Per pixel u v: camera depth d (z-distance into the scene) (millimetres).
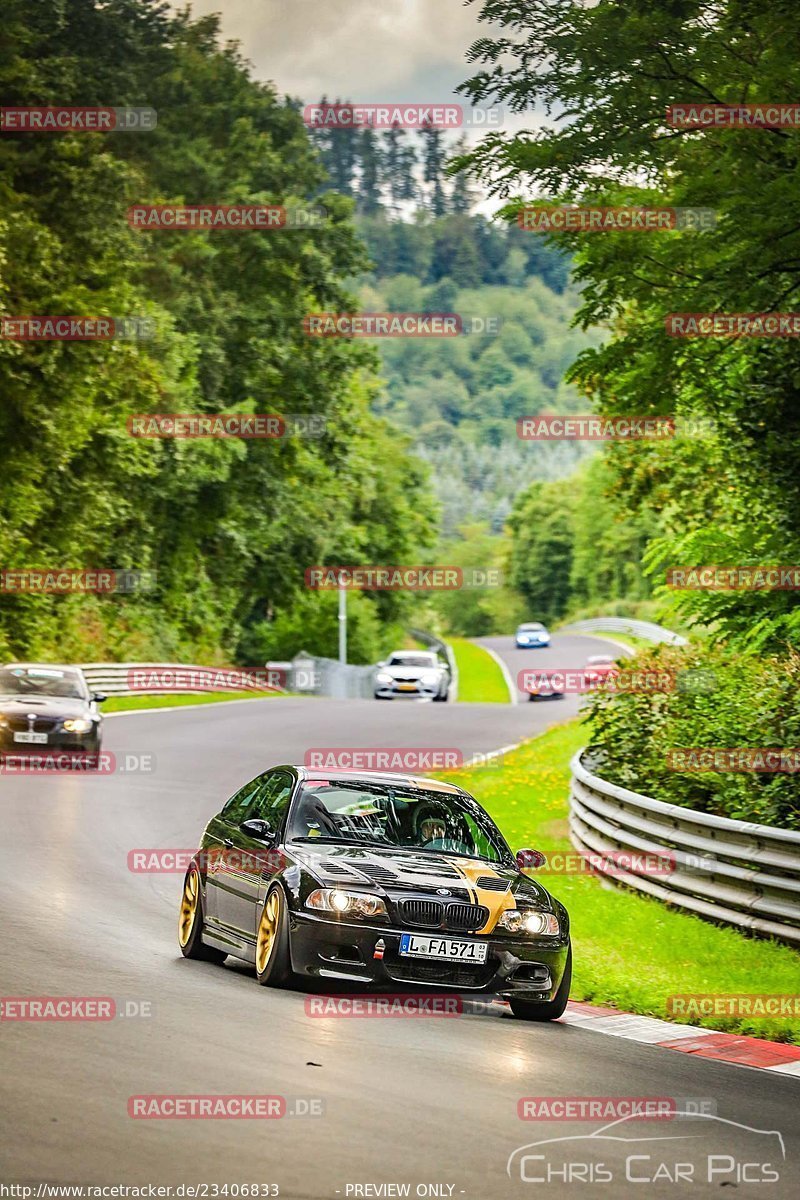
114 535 183000
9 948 36156
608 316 63969
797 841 44969
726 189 56719
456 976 33188
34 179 141625
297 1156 20000
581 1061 28672
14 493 138875
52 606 157125
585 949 43812
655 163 58844
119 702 146250
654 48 55406
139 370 153750
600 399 79438
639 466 103000
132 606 191125
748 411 68375
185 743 106625
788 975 40531
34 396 135625
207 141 188875
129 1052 25578
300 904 33188
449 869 34875
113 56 154375
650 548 83125
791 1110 25781
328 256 199375
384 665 193000
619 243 60344
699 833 50844
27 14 143750
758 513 73812
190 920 38750
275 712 142125
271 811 37438
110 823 65438
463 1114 23047
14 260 131875
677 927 47875
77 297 136750
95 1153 19531
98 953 36844
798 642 65250
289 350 198625
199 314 187125
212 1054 25797
